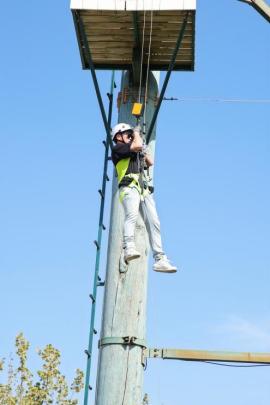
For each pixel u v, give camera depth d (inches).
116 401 395.2
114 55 480.7
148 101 470.9
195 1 417.4
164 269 357.1
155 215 367.2
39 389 1317.7
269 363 398.9
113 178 453.4
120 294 417.7
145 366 409.7
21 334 1364.4
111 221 441.1
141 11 425.4
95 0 426.3
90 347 403.5
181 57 480.4
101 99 429.7
